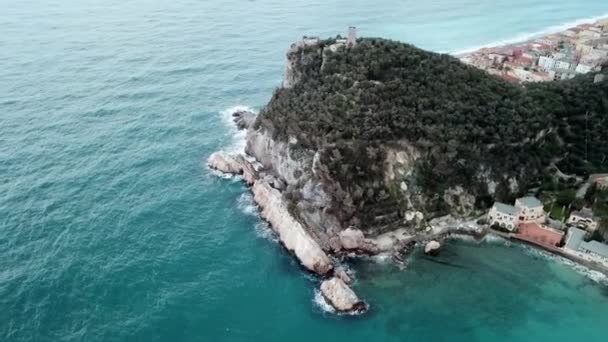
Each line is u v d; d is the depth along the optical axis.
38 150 110.62
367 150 86.88
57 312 67.75
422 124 92.06
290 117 99.56
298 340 65.75
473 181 92.25
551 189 94.31
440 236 86.38
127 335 64.94
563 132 101.00
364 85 97.94
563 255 81.50
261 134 108.62
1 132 117.00
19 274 73.94
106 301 70.38
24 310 67.62
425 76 102.12
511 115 96.19
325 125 90.88
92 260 78.12
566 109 102.94
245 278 76.94
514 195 93.75
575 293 74.62
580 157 98.69
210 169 108.25
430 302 72.62
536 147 98.00
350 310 70.56
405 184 88.75
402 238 85.06
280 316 69.81
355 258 81.38
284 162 97.81
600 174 94.25
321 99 99.94
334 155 84.56
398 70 102.88
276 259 81.44
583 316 70.38
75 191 96.31
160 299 71.50
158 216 90.69
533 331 67.75
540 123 97.06
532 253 82.94
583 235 82.44
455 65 107.62
